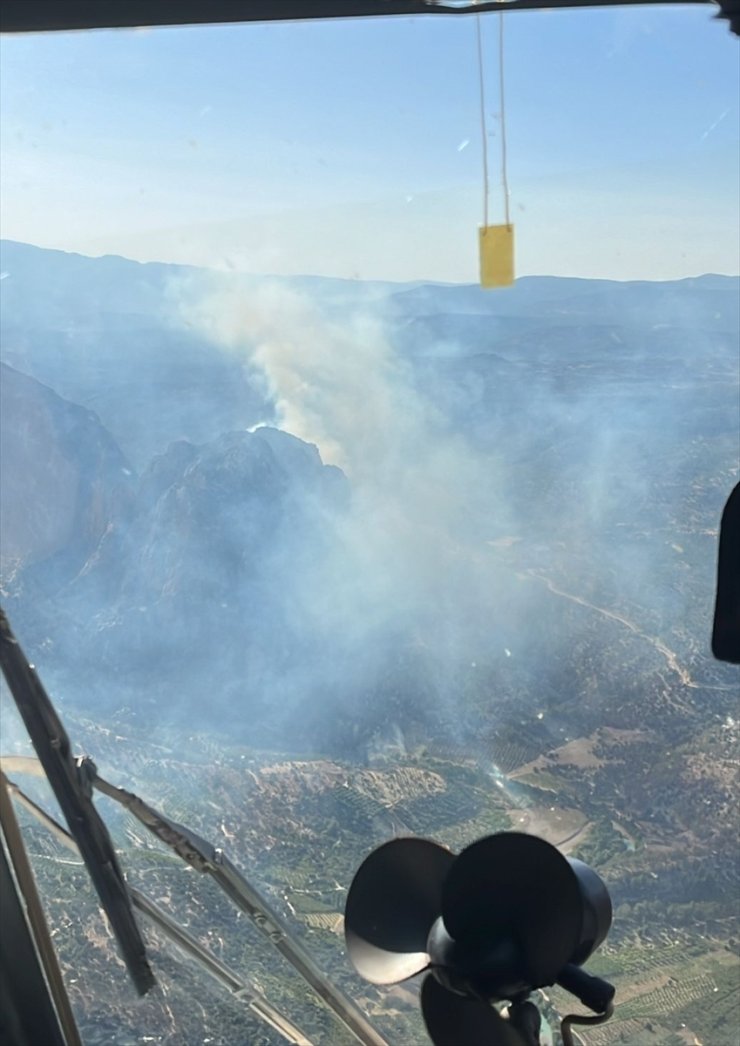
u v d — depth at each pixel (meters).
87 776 1.90
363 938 1.80
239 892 1.95
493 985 1.57
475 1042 1.68
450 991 1.66
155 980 1.96
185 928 2.12
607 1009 1.54
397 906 1.81
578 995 1.55
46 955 2.18
